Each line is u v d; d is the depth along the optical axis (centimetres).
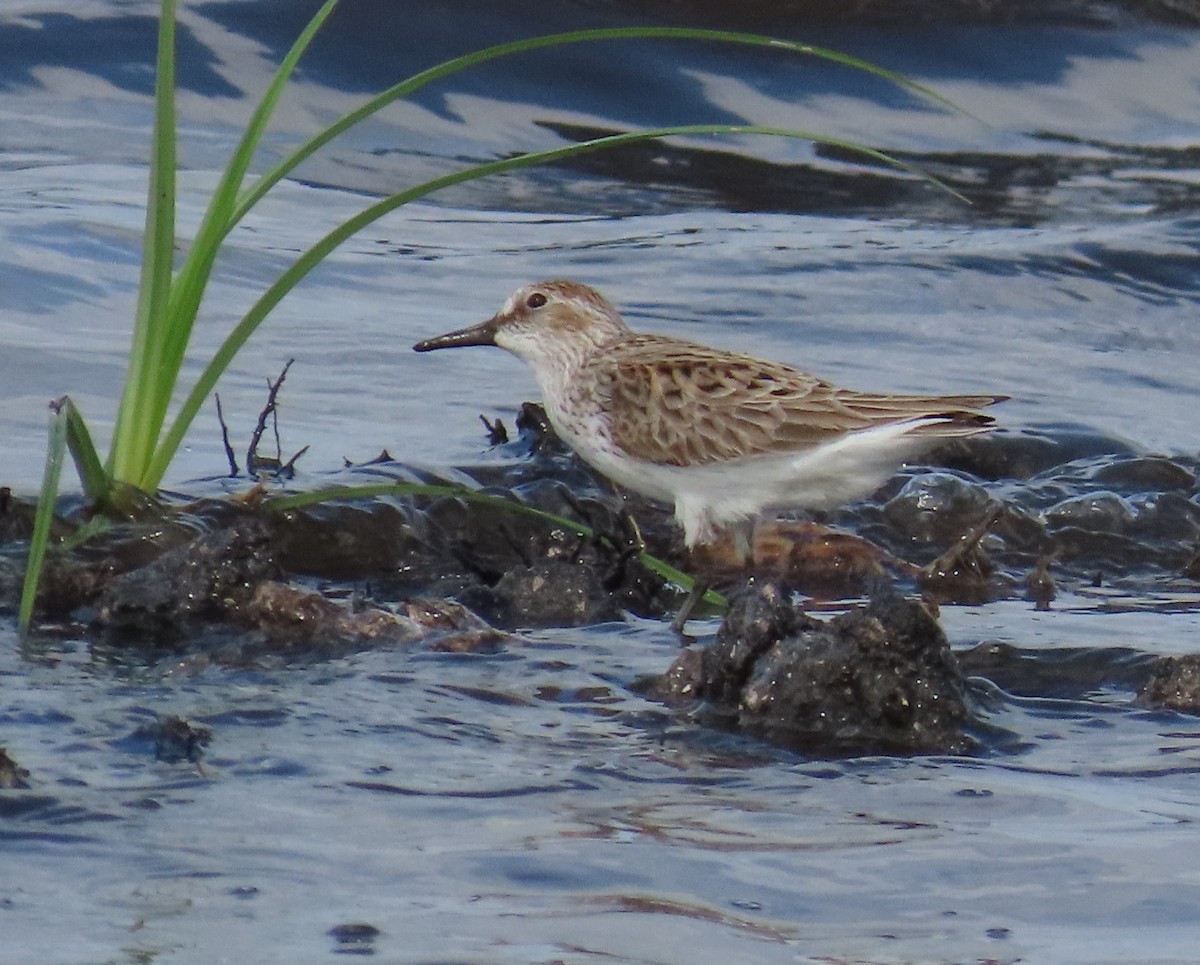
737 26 2673
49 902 695
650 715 957
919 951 680
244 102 2373
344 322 1786
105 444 1394
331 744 884
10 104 2319
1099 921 711
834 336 1845
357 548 1242
